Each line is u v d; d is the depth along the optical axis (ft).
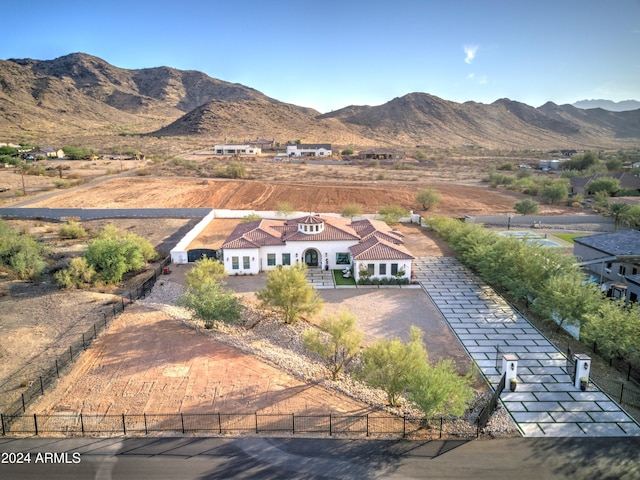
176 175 373.20
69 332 109.09
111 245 150.92
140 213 259.60
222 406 80.84
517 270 133.69
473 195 322.75
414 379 78.07
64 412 78.64
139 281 150.20
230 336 109.50
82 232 208.54
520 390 90.43
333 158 519.19
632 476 65.98
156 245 198.29
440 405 72.90
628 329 93.71
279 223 191.93
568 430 77.51
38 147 513.04
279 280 118.52
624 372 97.71
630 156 633.20
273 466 66.74
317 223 164.25
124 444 71.20
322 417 78.74
